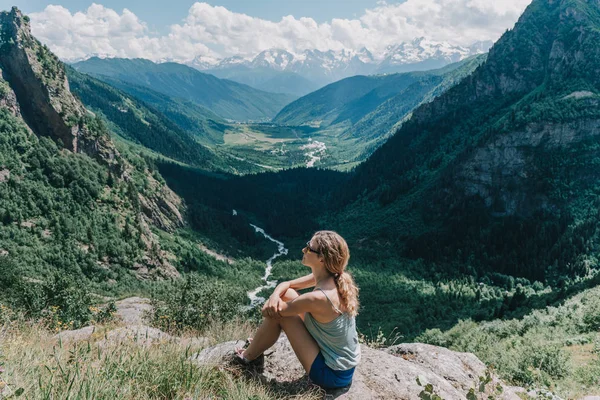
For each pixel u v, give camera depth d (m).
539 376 11.44
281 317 5.41
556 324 31.70
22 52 145.38
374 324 94.50
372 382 5.90
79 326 17.14
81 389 4.02
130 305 34.56
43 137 139.38
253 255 195.88
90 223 129.62
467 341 28.58
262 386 5.34
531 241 164.25
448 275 160.75
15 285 22.03
